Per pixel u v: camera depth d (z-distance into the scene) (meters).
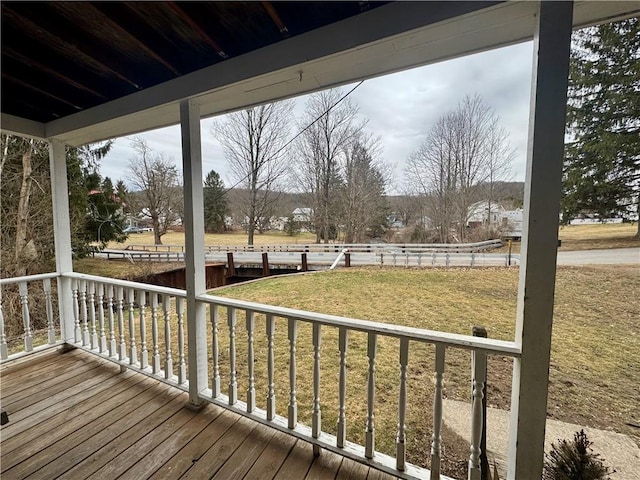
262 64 1.58
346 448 1.50
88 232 9.35
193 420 1.86
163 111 2.10
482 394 1.25
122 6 1.36
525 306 1.10
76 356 2.77
